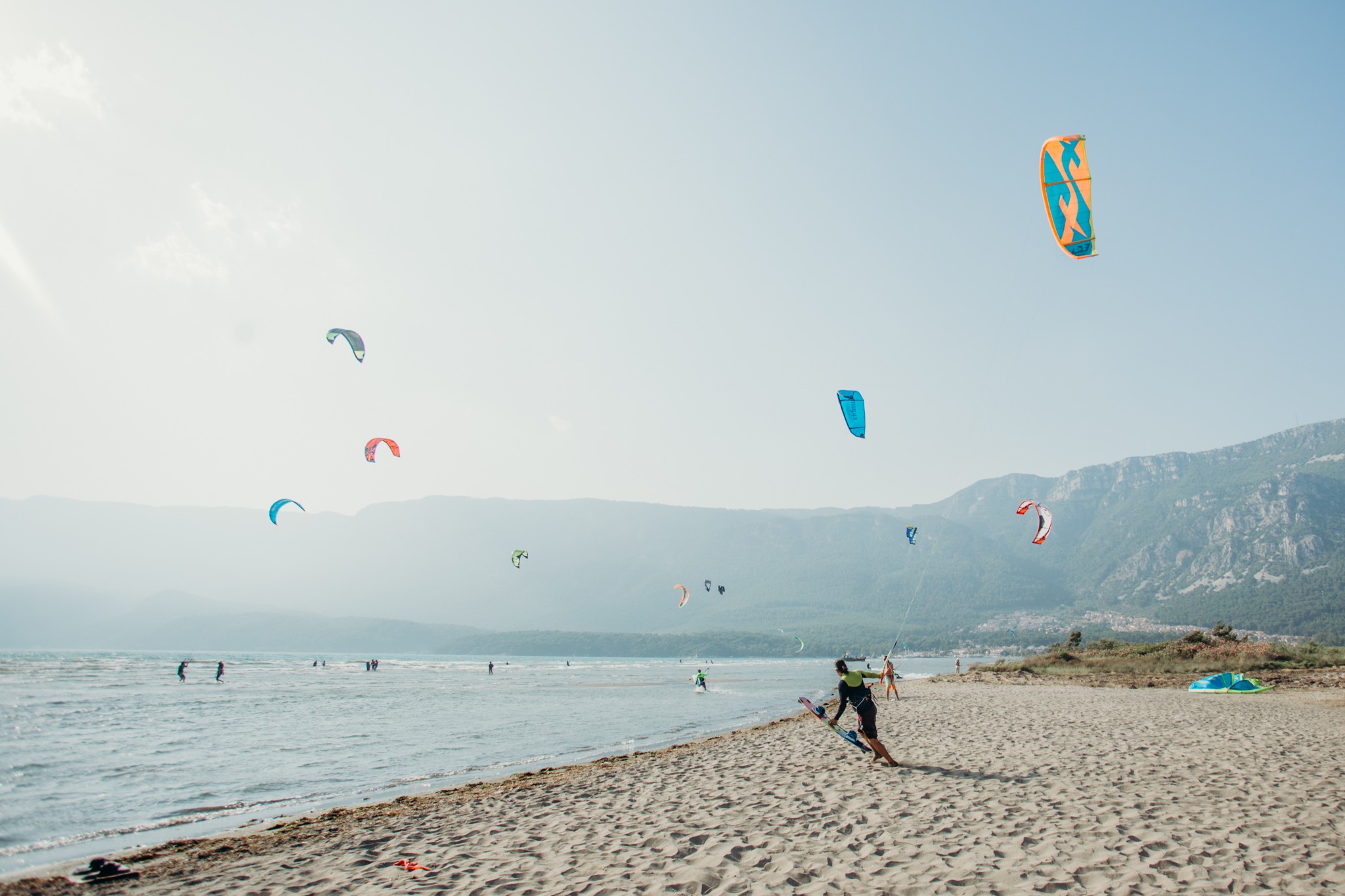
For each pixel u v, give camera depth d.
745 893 6.11
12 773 16.05
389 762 17.59
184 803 12.99
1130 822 7.75
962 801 9.05
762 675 84.00
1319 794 9.11
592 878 6.79
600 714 30.83
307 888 7.07
